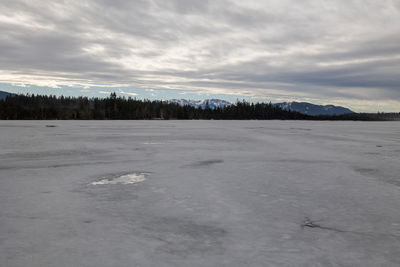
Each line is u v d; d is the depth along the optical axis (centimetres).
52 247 497
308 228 591
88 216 657
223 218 648
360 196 832
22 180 1046
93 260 452
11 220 627
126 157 1667
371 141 2984
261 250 491
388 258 464
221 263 446
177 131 4769
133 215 666
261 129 5862
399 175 1148
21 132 4206
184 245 509
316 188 928
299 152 1942
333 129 6359
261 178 1086
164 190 901
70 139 2980
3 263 439
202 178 1085
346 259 460
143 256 467
